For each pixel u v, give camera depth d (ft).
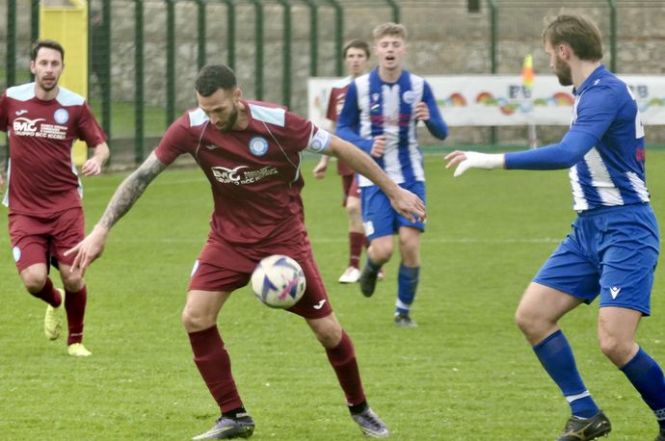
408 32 223.71
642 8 223.30
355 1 217.77
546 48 43.96
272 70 213.46
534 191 157.89
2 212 131.64
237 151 44.11
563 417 50.01
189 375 58.13
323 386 55.98
